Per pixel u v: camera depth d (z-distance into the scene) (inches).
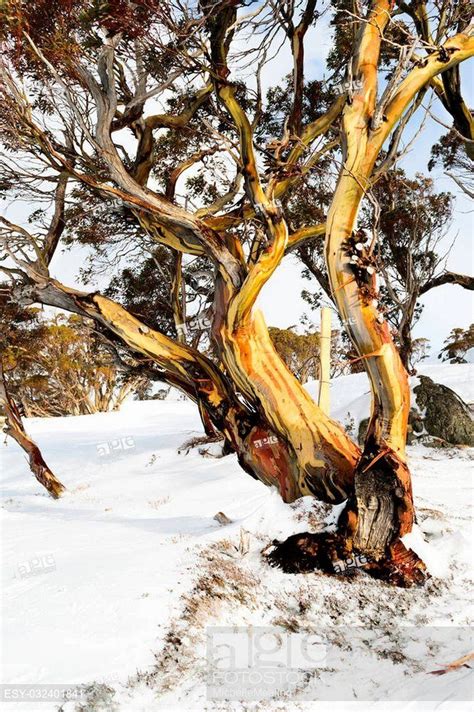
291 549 306.2
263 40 379.2
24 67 350.0
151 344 372.5
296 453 340.8
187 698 203.0
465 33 315.6
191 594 254.8
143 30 311.3
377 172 341.7
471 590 294.0
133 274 811.4
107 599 247.9
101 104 330.6
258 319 350.9
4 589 271.3
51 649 214.7
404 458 307.9
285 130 336.2
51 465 815.7
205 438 746.8
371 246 300.2
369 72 305.6
